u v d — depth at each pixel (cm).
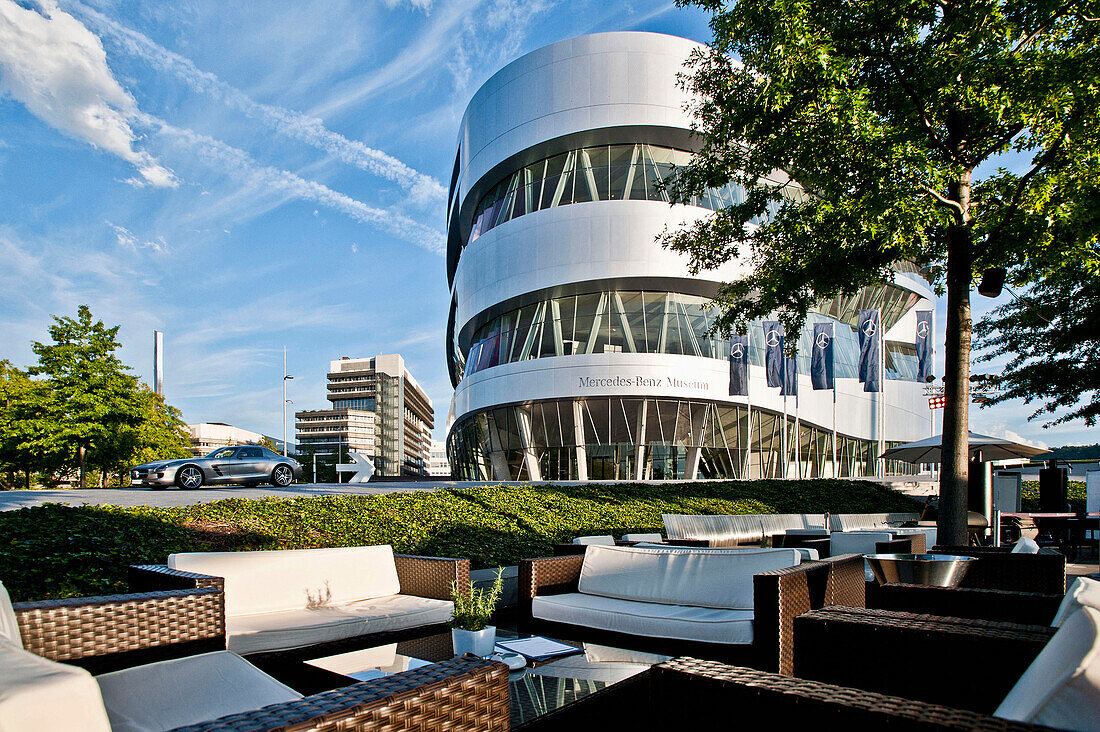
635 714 260
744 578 498
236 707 264
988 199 997
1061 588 541
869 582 505
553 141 3186
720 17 1061
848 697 167
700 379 3019
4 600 249
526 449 3162
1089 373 1739
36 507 788
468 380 3466
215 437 14462
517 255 3195
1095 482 1539
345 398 15250
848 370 3784
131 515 810
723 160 1188
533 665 389
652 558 543
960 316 969
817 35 905
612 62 3127
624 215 3045
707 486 1891
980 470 1331
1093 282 1423
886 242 911
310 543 818
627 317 3078
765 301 1185
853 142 886
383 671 373
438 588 542
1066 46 875
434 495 1190
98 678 289
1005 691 244
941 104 951
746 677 185
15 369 3344
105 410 2634
